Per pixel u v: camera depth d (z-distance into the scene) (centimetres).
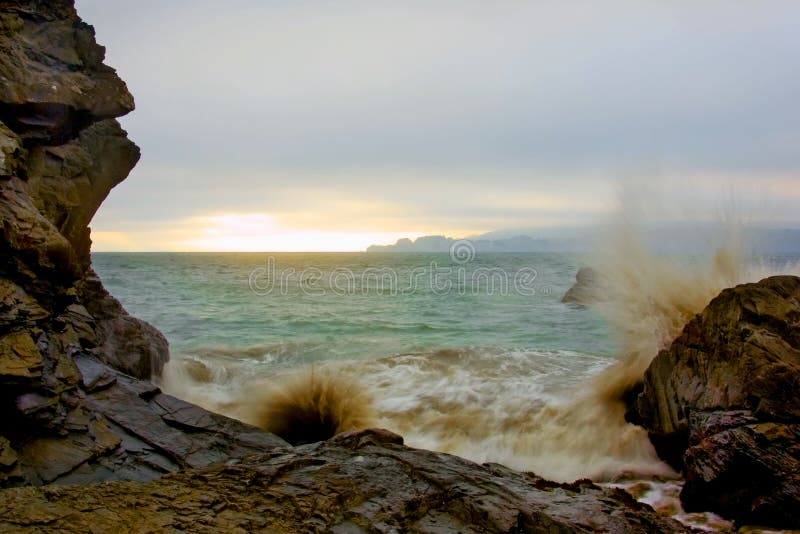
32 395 443
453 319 2059
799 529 499
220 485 378
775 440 542
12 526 283
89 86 734
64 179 708
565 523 378
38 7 723
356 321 1986
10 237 468
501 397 979
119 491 348
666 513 579
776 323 662
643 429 794
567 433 825
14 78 652
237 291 3073
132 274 4678
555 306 2469
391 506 371
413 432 832
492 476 468
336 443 507
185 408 581
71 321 666
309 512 347
